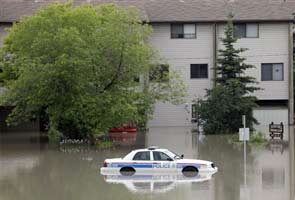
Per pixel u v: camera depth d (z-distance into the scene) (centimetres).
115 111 7219
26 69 7244
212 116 8850
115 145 7362
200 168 4909
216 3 10819
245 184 4303
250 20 10294
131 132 9331
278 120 10350
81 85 7288
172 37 10419
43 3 10488
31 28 7538
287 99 10394
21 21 7981
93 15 7569
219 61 9419
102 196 3884
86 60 7150
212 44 10425
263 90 10356
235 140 7694
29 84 7331
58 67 7138
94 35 7338
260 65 10412
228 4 10781
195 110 9369
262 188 4116
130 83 7612
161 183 4397
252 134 7894
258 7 10600
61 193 4047
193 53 10431
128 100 7512
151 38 10394
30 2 10544
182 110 10406
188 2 10881
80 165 5534
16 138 8769
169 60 10406
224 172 4928
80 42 7162
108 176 4816
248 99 8950
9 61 8356
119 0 10856
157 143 7525
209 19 10356
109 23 7431
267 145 7169
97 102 7338
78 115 7419
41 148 7169
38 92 7394
